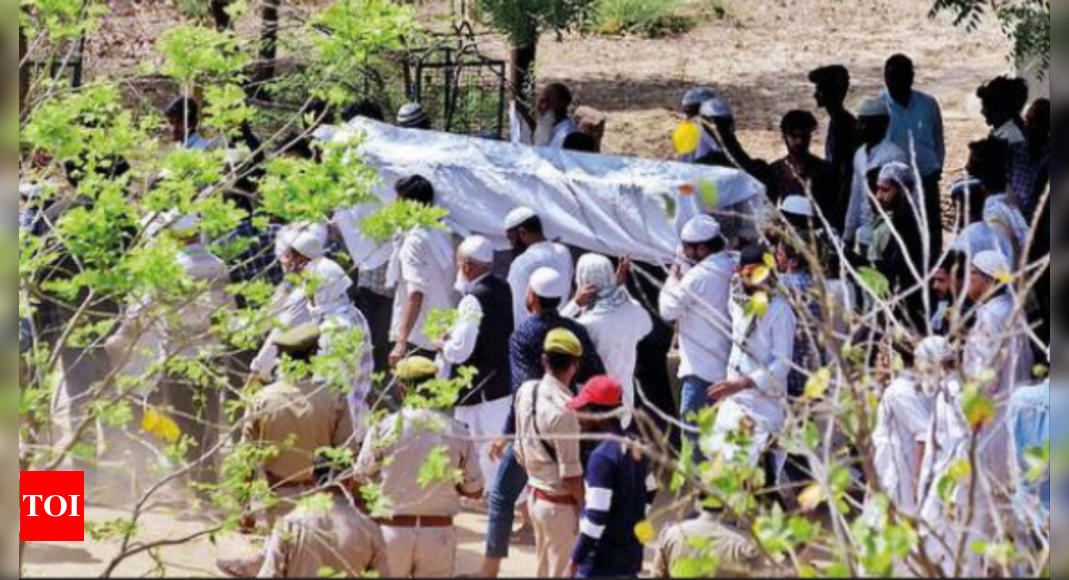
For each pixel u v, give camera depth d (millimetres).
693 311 22812
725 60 61438
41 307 23344
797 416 17734
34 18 23125
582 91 55219
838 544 14109
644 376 24375
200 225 19547
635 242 24891
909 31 66875
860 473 20938
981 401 13594
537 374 22016
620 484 18781
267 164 20328
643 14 65625
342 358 20562
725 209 24703
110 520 22031
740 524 16812
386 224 20719
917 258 26469
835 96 31688
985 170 27438
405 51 34000
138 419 23516
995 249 21406
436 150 26203
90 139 21172
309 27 22438
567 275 24281
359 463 19781
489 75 45031
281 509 20922
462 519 24766
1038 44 31812
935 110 31547
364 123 27078
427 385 19969
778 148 47875
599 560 18812
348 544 17953
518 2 37344
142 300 20734
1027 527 14664
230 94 20719
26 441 19125
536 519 20234
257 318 20562
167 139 26250
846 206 30828
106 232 18984
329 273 23125
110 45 44781
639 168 25688
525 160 26000
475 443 21438
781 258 22094
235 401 22016
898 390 18391
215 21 33812
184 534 22578
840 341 17781
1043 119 29375
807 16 69938
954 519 15570
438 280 24750
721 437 15781
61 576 19906
